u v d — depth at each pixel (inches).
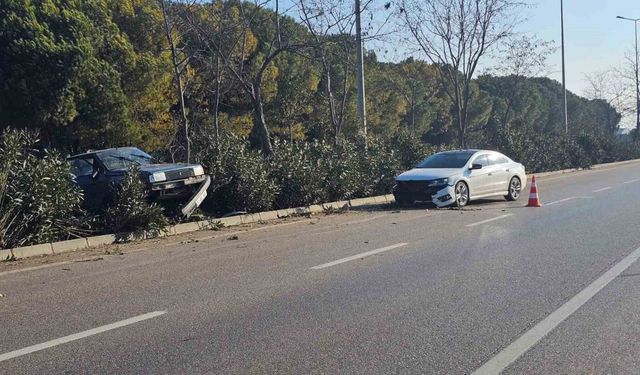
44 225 450.9
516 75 1353.3
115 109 816.3
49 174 458.6
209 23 766.5
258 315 265.7
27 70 727.1
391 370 200.2
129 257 421.7
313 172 674.8
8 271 381.7
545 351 215.2
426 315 259.0
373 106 1549.0
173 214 543.8
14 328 257.0
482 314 258.7
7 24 722.8
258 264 378.0
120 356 219.6
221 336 238.7
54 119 756.6
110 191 516.7
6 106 741.9
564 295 285.9
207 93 1006.4
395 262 370.0
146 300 296.8
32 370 208.5
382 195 779.4
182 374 201.5
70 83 746.2
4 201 434.6
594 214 561.6
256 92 784.3
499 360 207.3
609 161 1745.8
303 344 227.0
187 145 659.4
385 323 249.6
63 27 762.2
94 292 317.7
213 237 503.5
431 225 525.3
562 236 444.8
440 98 1984.5
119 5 928.9
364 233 493.4
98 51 834.2
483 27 1042.1
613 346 218.8
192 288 319.0
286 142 699.4
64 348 229.6
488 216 573.6
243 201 610.5
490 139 1219.2
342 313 265.1
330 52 1027.9
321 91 1296.8
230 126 1047.6
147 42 954.7
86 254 437.7
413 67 1819.6
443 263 362.6
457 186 657.6
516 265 351.6
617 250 386.6
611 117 2342.5
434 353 214.7
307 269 357.1
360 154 780.0
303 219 607.5
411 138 924.6
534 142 1290.6
